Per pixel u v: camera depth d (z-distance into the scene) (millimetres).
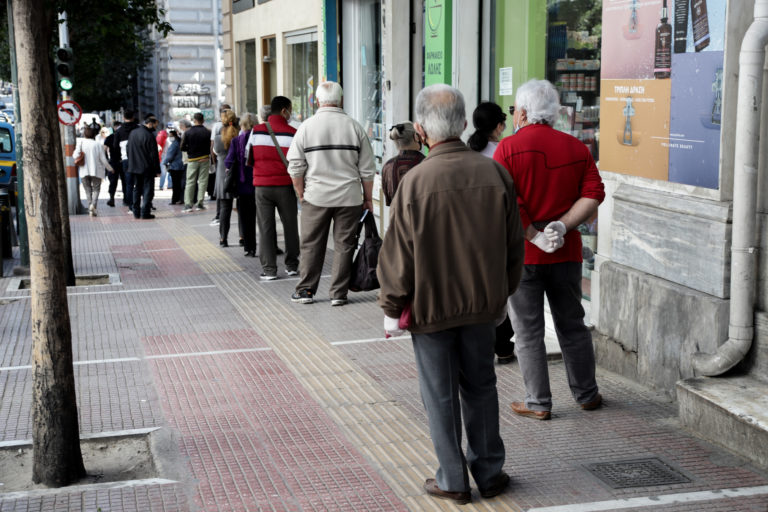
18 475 5012
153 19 13023
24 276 11539
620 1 6168
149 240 14531
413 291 4078
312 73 15000
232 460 4945
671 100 5660
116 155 20812
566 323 5426
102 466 5090
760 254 5027
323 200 8820
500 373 6414
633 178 6141
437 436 4246
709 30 5266
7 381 6613
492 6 9367
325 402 5945
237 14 20234
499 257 4059
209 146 18875
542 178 5055
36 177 4781
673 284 5645
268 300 9328
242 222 12180
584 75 7305
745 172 4902
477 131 6203
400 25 11172
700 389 5047
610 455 4824
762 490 4340
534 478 4559
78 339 7816
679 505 4211
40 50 4734
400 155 7719
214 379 6535
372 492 4473
